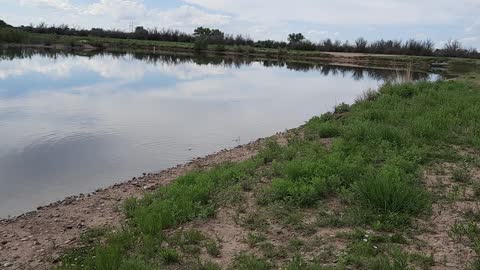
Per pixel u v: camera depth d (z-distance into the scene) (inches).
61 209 312.2
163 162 456.1
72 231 269.9
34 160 446.3
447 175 311.9
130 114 706.2
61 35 3511.3
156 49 3137.3
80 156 466.9
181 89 1065.5
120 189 357.7
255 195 287.4
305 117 750.5
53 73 1286.9
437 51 2753.4
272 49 3193.9
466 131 426.0
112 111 723.4
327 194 277.6
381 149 361.4
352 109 581.6
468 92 701.3
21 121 614.5
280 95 1037.2
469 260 193.9
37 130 565.0
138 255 212.1
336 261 195.6
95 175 409.1
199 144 537.6
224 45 3348.9
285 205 264.5
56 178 396.5
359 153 348.2
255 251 212.7
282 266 194.9
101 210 307.6
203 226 247.3
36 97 834.2
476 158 349.1
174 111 757.9
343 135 424.2
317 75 1670.8
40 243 251.8
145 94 946.7
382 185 250.2
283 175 318.3
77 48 2906.0
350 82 1407.5
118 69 1530.5
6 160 441.4
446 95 634.2
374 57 2507.4
